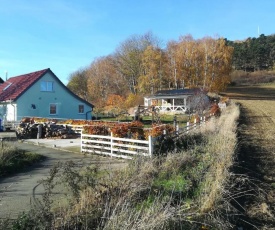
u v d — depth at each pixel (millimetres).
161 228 5273
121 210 5664
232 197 7449
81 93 79812
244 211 7070
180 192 7133
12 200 7395
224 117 24156
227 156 10203
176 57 69188
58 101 34031
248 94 74188
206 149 11445
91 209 5910
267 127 22031
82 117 35844
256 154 12781
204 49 69250
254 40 126562
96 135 13945
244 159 11781
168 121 31750
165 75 69688
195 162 9875
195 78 68688
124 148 12805
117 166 10430
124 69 74250
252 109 40406
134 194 6699
